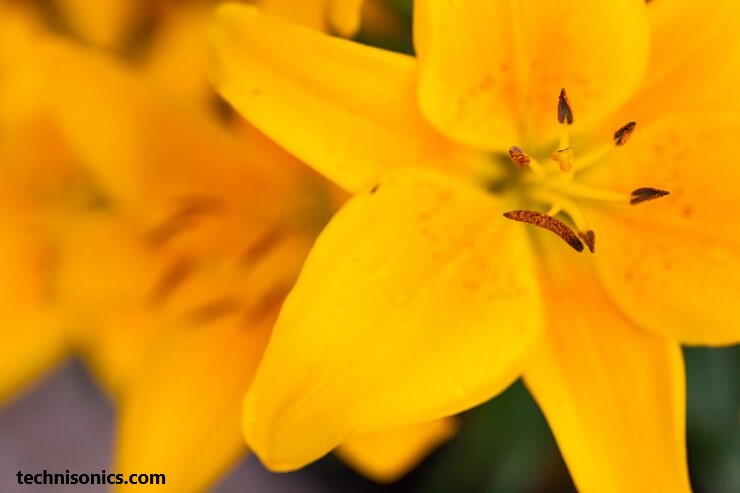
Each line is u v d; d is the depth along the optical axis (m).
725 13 0.42
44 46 0.44
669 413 0.42
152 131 0.45
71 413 0.74
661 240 0.43
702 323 0.43
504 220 0.44
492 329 0.42
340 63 0.41
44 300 0.48
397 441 0.48
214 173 0.46
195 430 0.46
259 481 0.72
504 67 0.42
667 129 0.43
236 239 0.46
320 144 0.41
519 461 0.53
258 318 0.46
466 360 0.42
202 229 0.46
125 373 0.47
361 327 0.41
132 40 0.48
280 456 0.40
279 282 0.46
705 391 0.52
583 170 0.44
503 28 0.42
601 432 0.42
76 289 0.46
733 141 0.42
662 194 0.43
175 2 0.47
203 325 0.46
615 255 0.44
